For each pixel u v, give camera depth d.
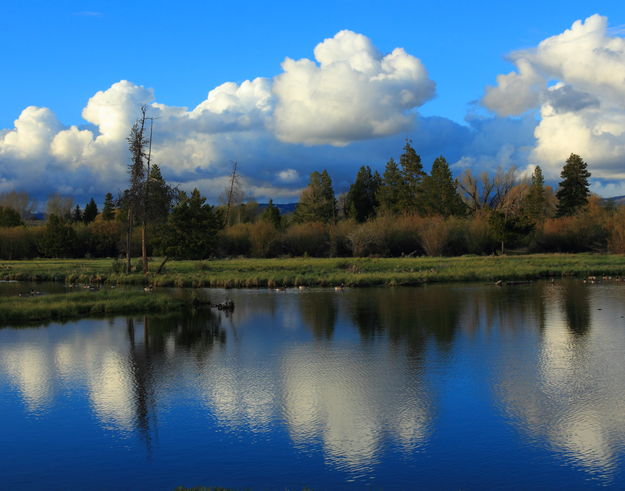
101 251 79.88
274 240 75.12
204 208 46.59
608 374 15.32
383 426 11.87
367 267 50.81
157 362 17.45
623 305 27.64
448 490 9.24
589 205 88.12
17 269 54.94
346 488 9.34
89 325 24.27
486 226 72.25
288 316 25.83
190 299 30.73
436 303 29.30
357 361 17.12
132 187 44.56
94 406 13.38
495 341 19.66
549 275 44.59
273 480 9.65
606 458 10.27
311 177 101.25
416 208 96.00
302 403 13.34
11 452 10.90
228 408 13.09
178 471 10.03
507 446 10.82
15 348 19.73
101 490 9.41
